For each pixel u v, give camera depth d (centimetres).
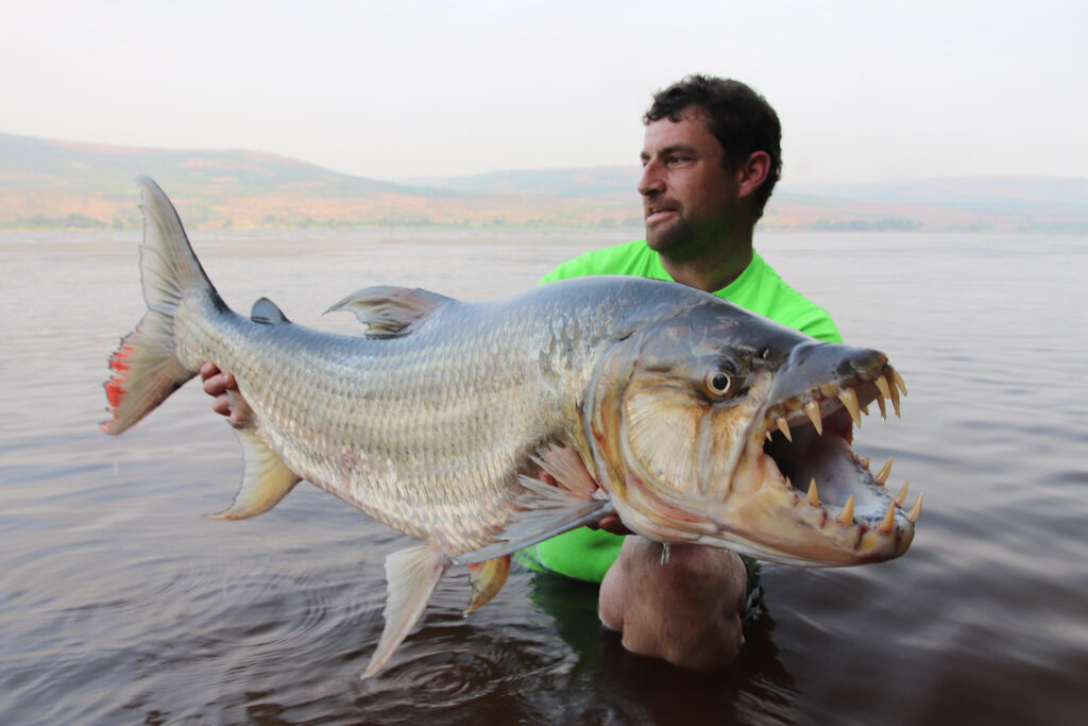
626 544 297
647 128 326
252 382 311
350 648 288
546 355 230
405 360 267
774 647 290
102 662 274
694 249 324
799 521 184
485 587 259
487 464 247
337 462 288
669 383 202
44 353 827
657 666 280
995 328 1101
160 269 336
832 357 182
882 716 250
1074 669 272
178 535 377
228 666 275
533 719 249
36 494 424
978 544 368
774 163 326
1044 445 519
